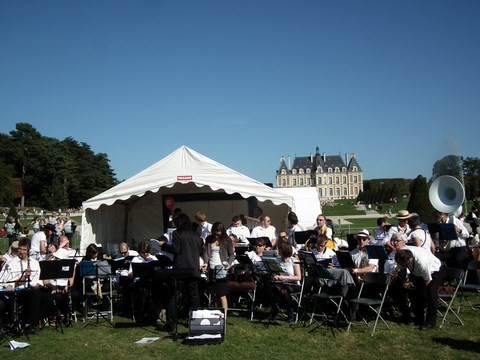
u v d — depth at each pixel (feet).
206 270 26.27
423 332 22.24
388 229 31.99
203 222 35.81
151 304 26.18
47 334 23.86
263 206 52.85
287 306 25.18
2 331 23.57
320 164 461.78
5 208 239.09
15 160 290.97
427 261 22.56
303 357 19.31
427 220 82.43
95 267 25.72
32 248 34.17
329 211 206.39
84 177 310.24
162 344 21.70
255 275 27.89
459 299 29.32
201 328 21.81
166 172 41.83
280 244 26.14
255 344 21.22
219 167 41.83
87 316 27.48
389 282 22.68
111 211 48.73
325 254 27.53
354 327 23.49
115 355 20.24
